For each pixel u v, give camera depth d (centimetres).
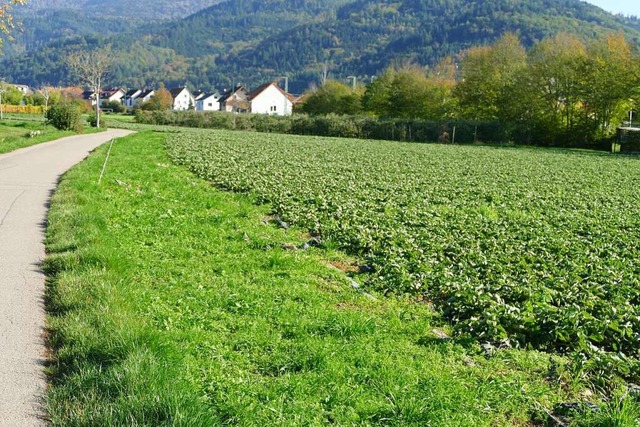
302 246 1191
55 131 4591
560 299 891
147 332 642
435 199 1911
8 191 1608
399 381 601
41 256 971
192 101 17975
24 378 558
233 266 998
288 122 7981
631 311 837
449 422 532
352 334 726
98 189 1642
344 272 1040
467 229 1419
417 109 8350
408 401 555
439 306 877
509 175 2942
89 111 11512
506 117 7388
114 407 491
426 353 694
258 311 787
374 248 1158
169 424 466
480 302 846
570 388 632
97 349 602
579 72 6775
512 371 664
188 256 1045
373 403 555
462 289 900
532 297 872
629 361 681
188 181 2023
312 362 633
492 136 7088
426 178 2556
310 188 1947
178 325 716
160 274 921
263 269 1000
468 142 7112
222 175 2209
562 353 742
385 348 693
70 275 846
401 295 921
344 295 893
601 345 768
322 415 534
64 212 1284
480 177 2750
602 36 7844
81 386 532
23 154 2734
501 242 1276
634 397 587
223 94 19175
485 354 709
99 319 676
